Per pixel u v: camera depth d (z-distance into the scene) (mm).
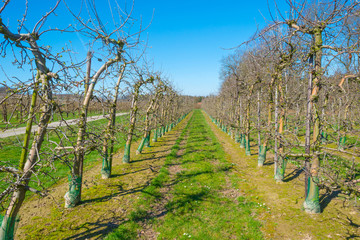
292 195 8242
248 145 15164
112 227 6301
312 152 6664
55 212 7059
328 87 7156
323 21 6273
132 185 9445
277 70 9391
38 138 4789
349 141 15031
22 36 4359
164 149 17219
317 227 6051
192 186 9523
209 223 6707
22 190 4691
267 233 6004
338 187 6152
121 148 17203
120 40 7699
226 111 26438
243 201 8133
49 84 4672
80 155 7371
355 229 5824
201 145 18656
